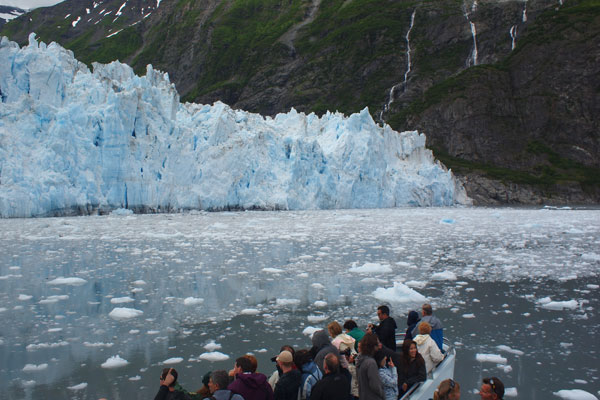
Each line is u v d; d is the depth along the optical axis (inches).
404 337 367.2
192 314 505.7
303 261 807.1
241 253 885.8
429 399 274.5
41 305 534.0
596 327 469.7
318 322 477.1
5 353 395.9
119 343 419.5
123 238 1074.7
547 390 333.7
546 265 788.6
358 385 248.5
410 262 809.5
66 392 323.3
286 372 244.1
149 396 317.1
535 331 457.4
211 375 233.3
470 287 632.4
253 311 513.7
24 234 1117.1
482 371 365.4
